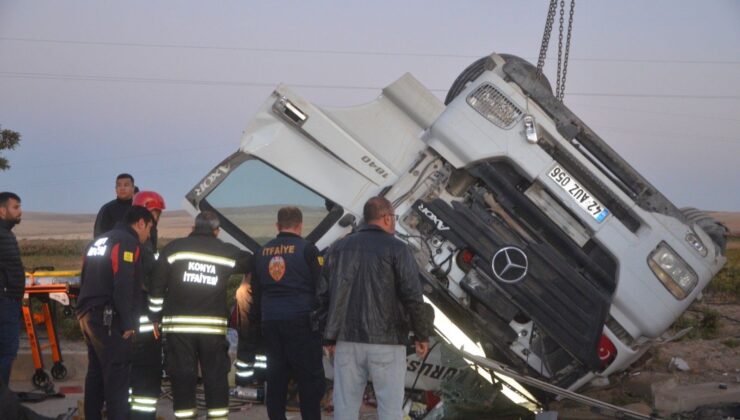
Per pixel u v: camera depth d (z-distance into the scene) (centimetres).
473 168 895
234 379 1109
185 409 809
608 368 853
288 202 991
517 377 822
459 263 866
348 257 700
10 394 619
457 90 1029
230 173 995
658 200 872
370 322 686
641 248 859
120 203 1048
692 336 1545
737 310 2055
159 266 808
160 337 845
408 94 1055
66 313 1125
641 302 854
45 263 4112
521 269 836
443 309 872
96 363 838
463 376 903
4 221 913
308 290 813
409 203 895
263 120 1009
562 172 876
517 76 906
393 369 691
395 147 1048
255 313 866
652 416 888
